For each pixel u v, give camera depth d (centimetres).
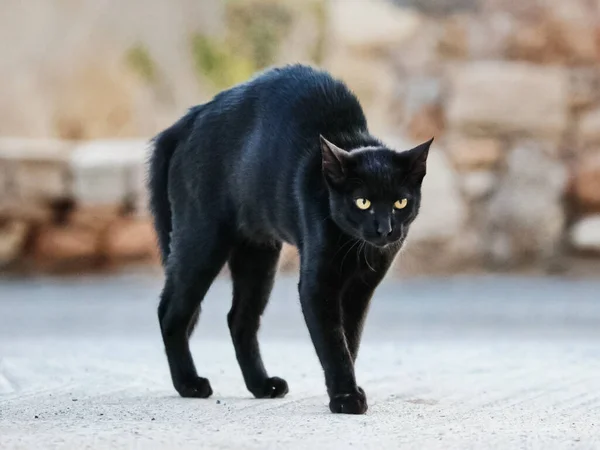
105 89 2716
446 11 2134
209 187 761
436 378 848
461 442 550
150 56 2783
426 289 1838
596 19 2091
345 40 2147
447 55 2127
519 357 1009
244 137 748
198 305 778
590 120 2038
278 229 738
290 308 1645
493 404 703
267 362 980
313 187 694
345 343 685
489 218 2006
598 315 1509
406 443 546
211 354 1056
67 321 1465
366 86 2127
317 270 682
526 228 2003
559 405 696
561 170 2022
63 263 1939
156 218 814
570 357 1005
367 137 734
